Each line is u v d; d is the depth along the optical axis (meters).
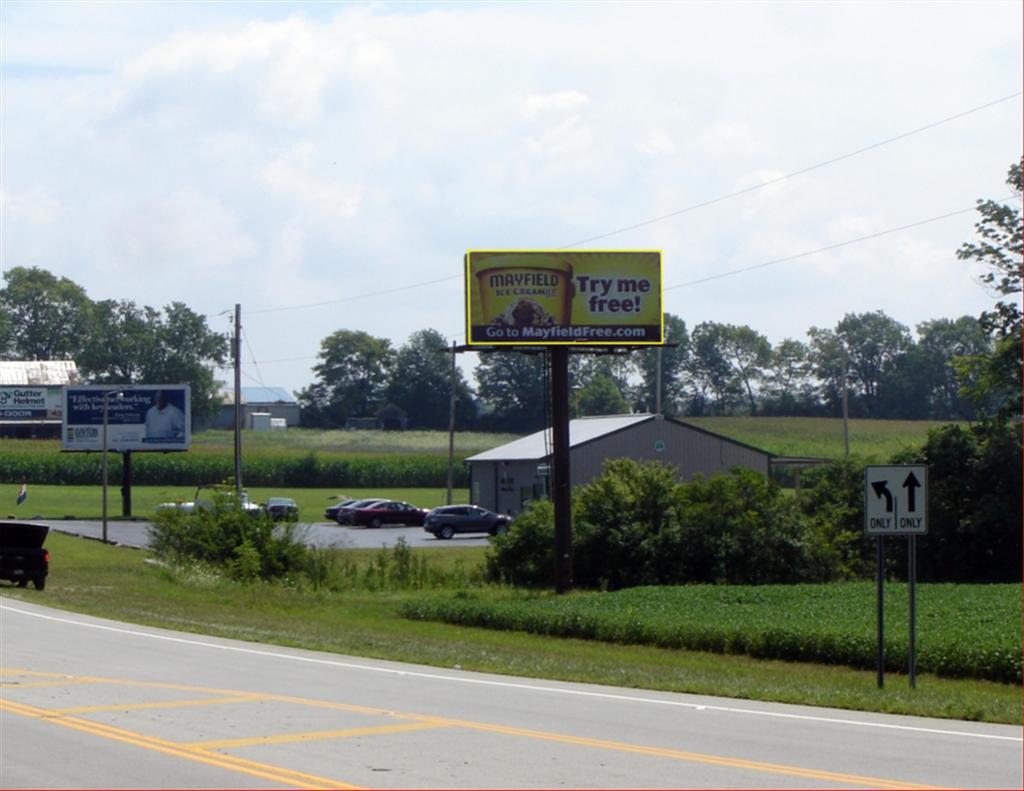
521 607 70.38
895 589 77.25
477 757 25.23
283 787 22.08
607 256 91.56
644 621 60.75
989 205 112.25
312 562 99.06
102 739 27.12
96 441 160.62
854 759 25.41
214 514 101.88
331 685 38.12
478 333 90.31
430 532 141.62
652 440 151.62
